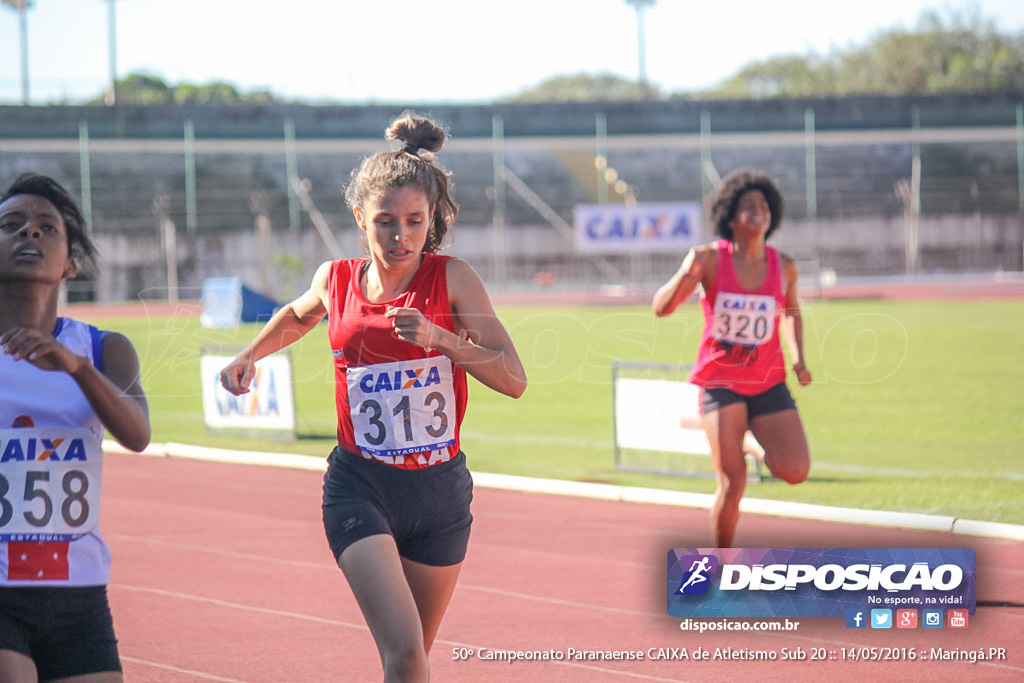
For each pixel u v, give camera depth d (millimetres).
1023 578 10867
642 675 8344
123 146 90188
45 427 5141
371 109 100438
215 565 12016
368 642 9203
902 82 153750
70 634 5152
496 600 10469
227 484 17328
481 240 88875
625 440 17781
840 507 14469
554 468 18422
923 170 95938
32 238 5160
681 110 102875
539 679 8250
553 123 102062
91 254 5578
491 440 21891
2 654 4895
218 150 92312
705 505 14867
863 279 87500
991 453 19531
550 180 94375
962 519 13133
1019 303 61188
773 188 10648
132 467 19078
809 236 90188
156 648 9055
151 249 82812
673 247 78875
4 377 5121
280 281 83250
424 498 6141
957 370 32969
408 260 6039
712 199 10695
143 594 10797
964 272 90438
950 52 154250
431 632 6441
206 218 85875
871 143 98125
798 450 10266
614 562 11945
